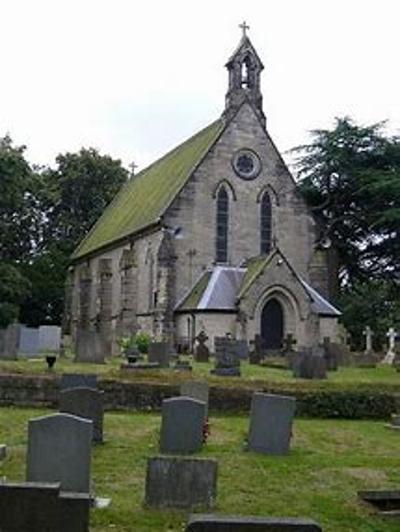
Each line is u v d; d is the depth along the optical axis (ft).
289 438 59.77
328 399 83.71
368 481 50.88
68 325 233.55
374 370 128.26
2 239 236.43
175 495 42.27
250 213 179.83
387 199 192.75
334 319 170.60
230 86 185.57
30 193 212.43
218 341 121.29
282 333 161.99
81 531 33.12
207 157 177.37
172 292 167.84
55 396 81.30
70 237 280.31
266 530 29.43
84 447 43.45
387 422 81.51
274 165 183.73
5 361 108.27
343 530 40.09
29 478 43.24
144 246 182.60
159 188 197.88
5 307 180.45
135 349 121.08
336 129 202.90
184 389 75.87
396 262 206.59
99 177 287.28
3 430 65.21
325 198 205.98
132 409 81.51
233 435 67.87
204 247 173.78
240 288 163.63
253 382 90.27
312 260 183.01
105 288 201.16
